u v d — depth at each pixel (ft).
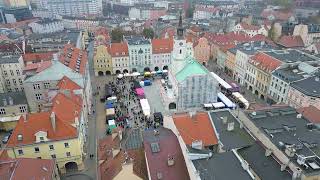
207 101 413.39
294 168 190.90
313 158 199.00
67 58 416.87
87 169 290.97
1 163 213.46
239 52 512.22
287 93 393.09
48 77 365.61
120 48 563.89
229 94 461.78
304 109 304.50
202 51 598.75
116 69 567.18
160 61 577.84
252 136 236.22
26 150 264.93
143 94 451.12
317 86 368.48
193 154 195.31
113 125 354.74
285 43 629.51
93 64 611.88
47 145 268.41
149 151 213.46
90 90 452.35
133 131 250.78
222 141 227.40
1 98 371.97
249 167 203.62
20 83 451.12
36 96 372.58
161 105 429.79
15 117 367.04
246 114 257.14
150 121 379.14
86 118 367.66
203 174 180.75
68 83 353.31
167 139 225.56
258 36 642.63
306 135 226.79
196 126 237.86
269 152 211.00
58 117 277.44
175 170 201.46
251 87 485.56
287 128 233.14
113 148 227.61
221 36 639.35
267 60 447.83
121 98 452.35
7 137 343.87
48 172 215.10
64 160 280.51
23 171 206.39
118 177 195.72
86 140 338.75
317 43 579.07
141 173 205.36
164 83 471.62
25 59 502.38
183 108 411.13
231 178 177.78
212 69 595.88
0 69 431.02
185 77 392.68
